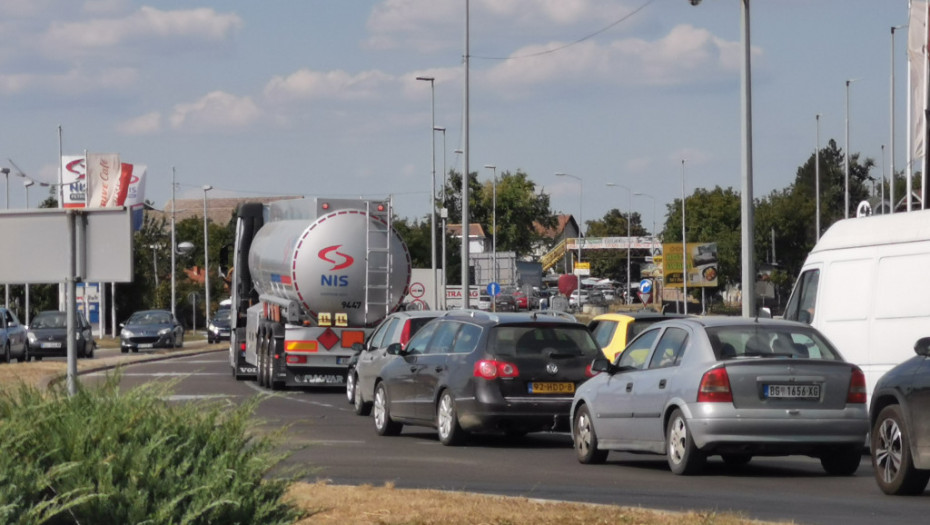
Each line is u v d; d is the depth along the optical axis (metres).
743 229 52.06
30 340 102.12
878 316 35.53
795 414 28.86
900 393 25.58
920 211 34.69
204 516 13.62
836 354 30.12
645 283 132.38
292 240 63.94
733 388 28.84
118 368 15.80
